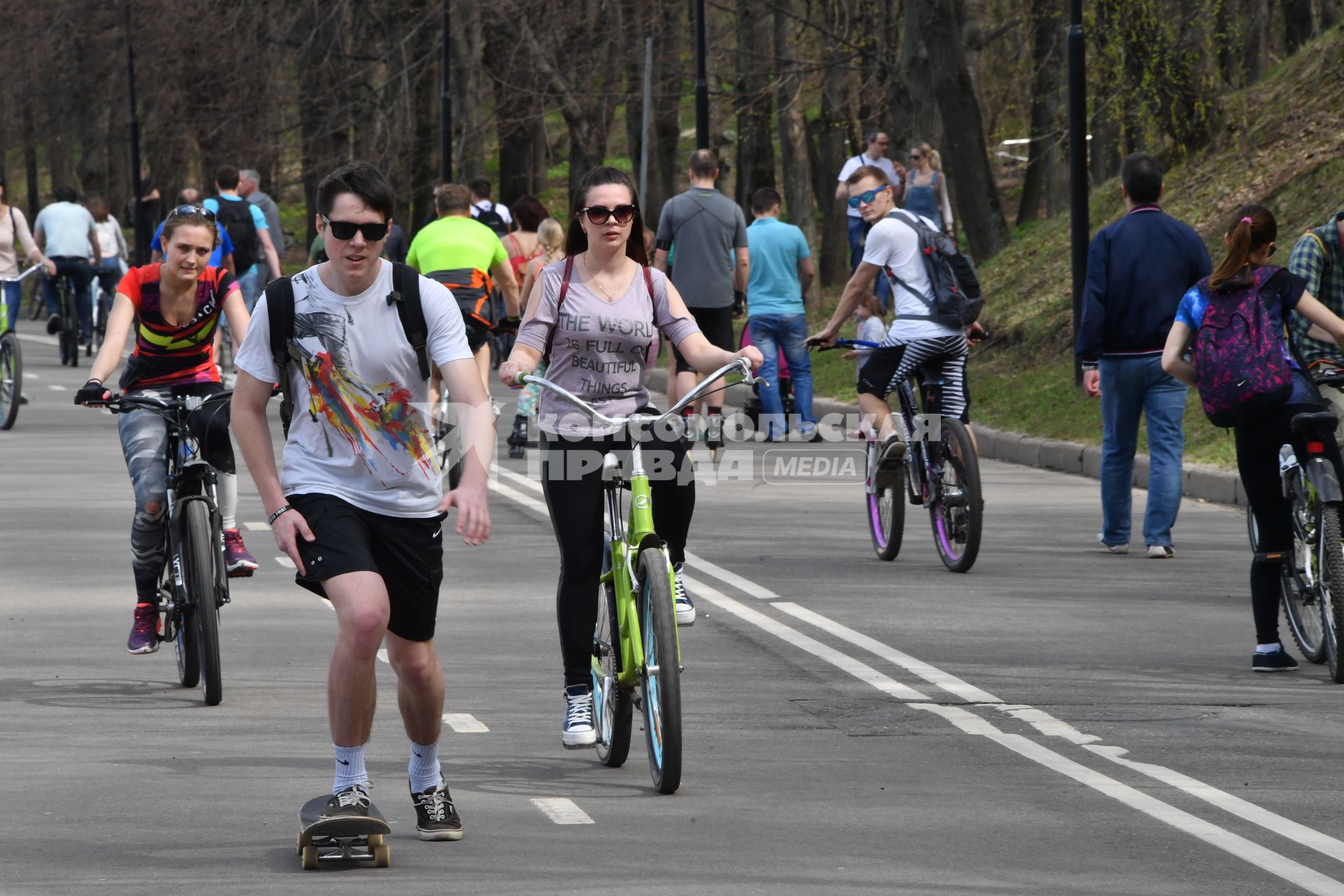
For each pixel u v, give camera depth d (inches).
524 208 2716.5
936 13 3818.9
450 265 2162.9
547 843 828.6
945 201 3280.0
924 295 1599.4
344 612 766.5
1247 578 1560.0
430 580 800.9
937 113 3919.8
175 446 1174.3
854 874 781.3
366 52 5684.1
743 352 966.4
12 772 948.6
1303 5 3937.0
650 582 901.8
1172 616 1391.5
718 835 840.3
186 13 5866.1
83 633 1332.4
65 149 7500.0
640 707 941.2
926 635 1320.1
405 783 932.6
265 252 3051.2
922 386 1631.4
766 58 4626.0
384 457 786.2
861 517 1935.3
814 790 919.0
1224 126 3346.5
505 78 5142.7
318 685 1167.6
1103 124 4468.5
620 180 983.6
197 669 1154.0
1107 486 1681.8
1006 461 2488.9
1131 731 1040.2
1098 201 3602.4
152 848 817.5
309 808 794.2
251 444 781.3
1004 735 1032.2
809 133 6353.3
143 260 5964.6
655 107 5059.1
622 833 844.0
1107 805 890.7
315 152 5866.1
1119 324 1638.8
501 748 1010.7
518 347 977.5
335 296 783.1
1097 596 1471.5
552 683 1173.7
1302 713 1085.1
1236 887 765.9
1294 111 3272.6
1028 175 5708.7
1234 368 1184.8
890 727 1051.9
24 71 6604.3
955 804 892.6
